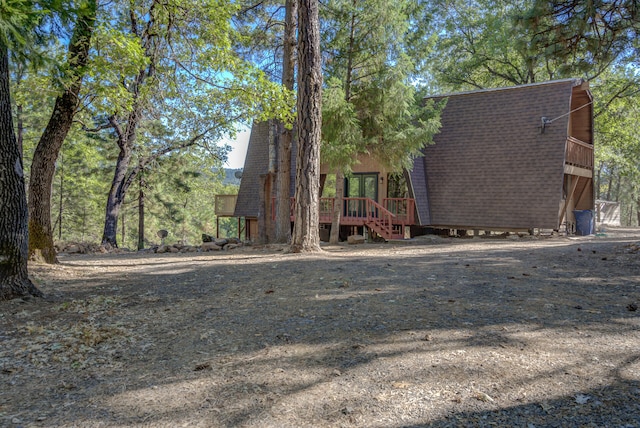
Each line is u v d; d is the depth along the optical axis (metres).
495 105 17.16
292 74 15.07
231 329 4.93
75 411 3.17
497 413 2.83
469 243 13.77
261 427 2.81
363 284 6.79
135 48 8.84
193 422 2.92
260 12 15.86
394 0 13.48
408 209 16.97
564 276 7.02
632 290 5.95
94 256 14.26
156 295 6.88
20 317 5.61
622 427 2.60
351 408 2.99
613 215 31.91
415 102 14.95
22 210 6.55
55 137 9.80
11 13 5.70
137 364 4.07
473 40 29.86
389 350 3.98
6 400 3.41
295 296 6.25
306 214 11.79
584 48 9.99
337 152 13.52
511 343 4.02
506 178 16.06
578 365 3.50
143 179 26.03
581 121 18.95
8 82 6.28
